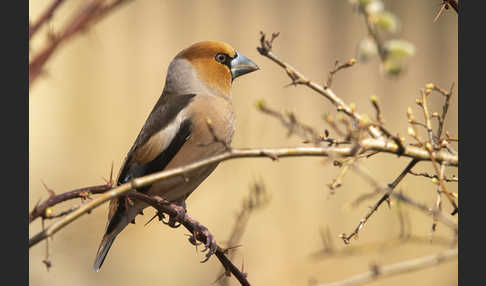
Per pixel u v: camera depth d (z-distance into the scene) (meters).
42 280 12.12
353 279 6.90
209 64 7.67
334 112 14.47
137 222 13.52
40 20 4.30
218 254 5.71
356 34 14.85
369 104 14.53
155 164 7.11
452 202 5.09
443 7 5.26
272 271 12.42
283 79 14.75
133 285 12.73
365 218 5.16
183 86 7.63
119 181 7.19
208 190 12.83
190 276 12.94
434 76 14.54
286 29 15.02
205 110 7.26
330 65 14.84
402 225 6.95
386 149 5.04
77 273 12.43
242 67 7.80
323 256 7.96
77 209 4.18
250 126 10.18
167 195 7.17
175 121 7.18
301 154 4.71
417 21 14.62
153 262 13.09
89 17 4.39
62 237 12.59
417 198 12.44
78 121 15.18
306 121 14.52
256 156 4.60
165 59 15.27
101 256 6.77
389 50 5.39
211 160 4.52
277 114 4.80
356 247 7.45
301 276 12.28
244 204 7.74
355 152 4.87
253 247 12.64
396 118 14.45
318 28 14.97
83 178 14.77
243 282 5.73
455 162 5.18
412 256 11.72
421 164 12.92
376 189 5.26
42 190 14.20
